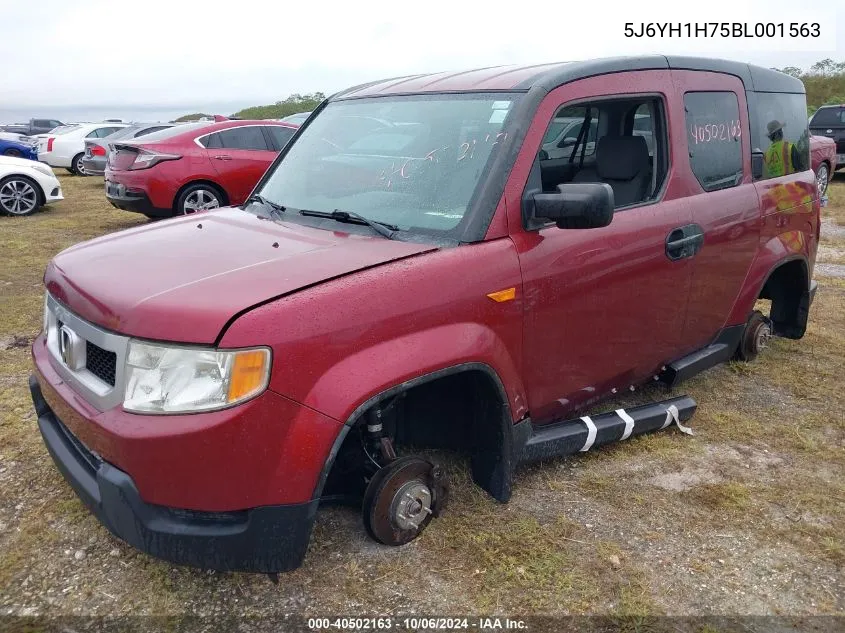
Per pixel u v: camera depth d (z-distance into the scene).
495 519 3.05
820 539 3.01
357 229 3.00
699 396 4.43
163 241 2.97
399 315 2.50
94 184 17.23
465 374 2.95
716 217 3.88
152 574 2.69
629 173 3.68
